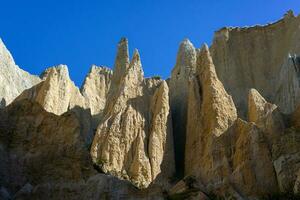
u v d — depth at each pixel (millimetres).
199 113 44250
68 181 35938
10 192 35281
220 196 36094
